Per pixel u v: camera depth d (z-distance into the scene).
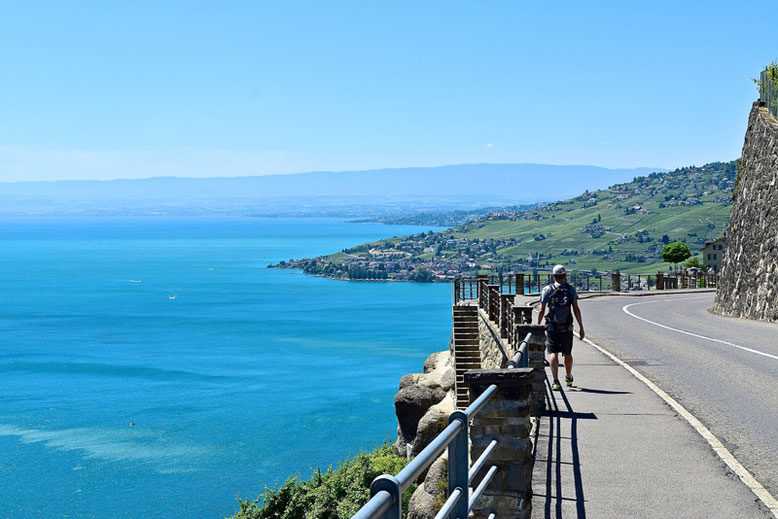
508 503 5.36
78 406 102.31
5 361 140.75
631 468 7.48
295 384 116.50
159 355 148.25
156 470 73.31
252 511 26.41
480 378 5.44
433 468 11.73
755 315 26.45
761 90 30.53
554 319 11.91
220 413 97.12
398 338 169.75
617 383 12.55
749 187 29.58
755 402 10.95
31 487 68.56
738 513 6.14
